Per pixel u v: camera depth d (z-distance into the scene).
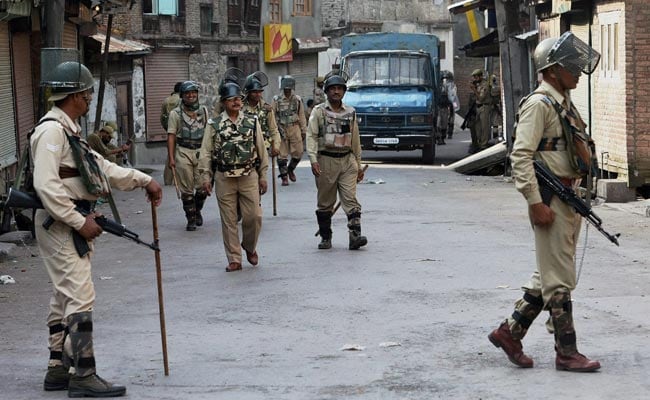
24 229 15.35
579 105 20.86
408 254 13.06
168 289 11.27
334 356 8.11
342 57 31.67
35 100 21.00
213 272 12.27
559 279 7.28
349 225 13.53
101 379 7.09
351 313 9.73
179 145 15.94
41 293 11.24
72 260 6.98
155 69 37.22
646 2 17.59
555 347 7.44
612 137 18.55
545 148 7.25
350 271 11.96
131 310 10.20
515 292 10.48
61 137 6.94
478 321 9.20
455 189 21.44
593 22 19.92
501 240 14.05
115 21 35.25
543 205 7.18
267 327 9.27
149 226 16.56
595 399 6.66
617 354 7.83
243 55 44.22
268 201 19.47
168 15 37.91
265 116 17.20
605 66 19.02
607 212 16.66
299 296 10.61
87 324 7.00
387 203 18.84
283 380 7.42
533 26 27.27
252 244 12.45
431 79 30.98
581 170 7.23
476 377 7.32
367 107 30.03
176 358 8.18
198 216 16.45
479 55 33.62
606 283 10.77
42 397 7.09
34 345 8.76
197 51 39.88
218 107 17.41
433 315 9.52
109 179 7.23
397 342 8.48
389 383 7.25
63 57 8.80
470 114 32.53
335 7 58.19
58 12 17.58
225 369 7.78
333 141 13.34
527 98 7.32
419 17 60.91
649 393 6.76
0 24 18.09
